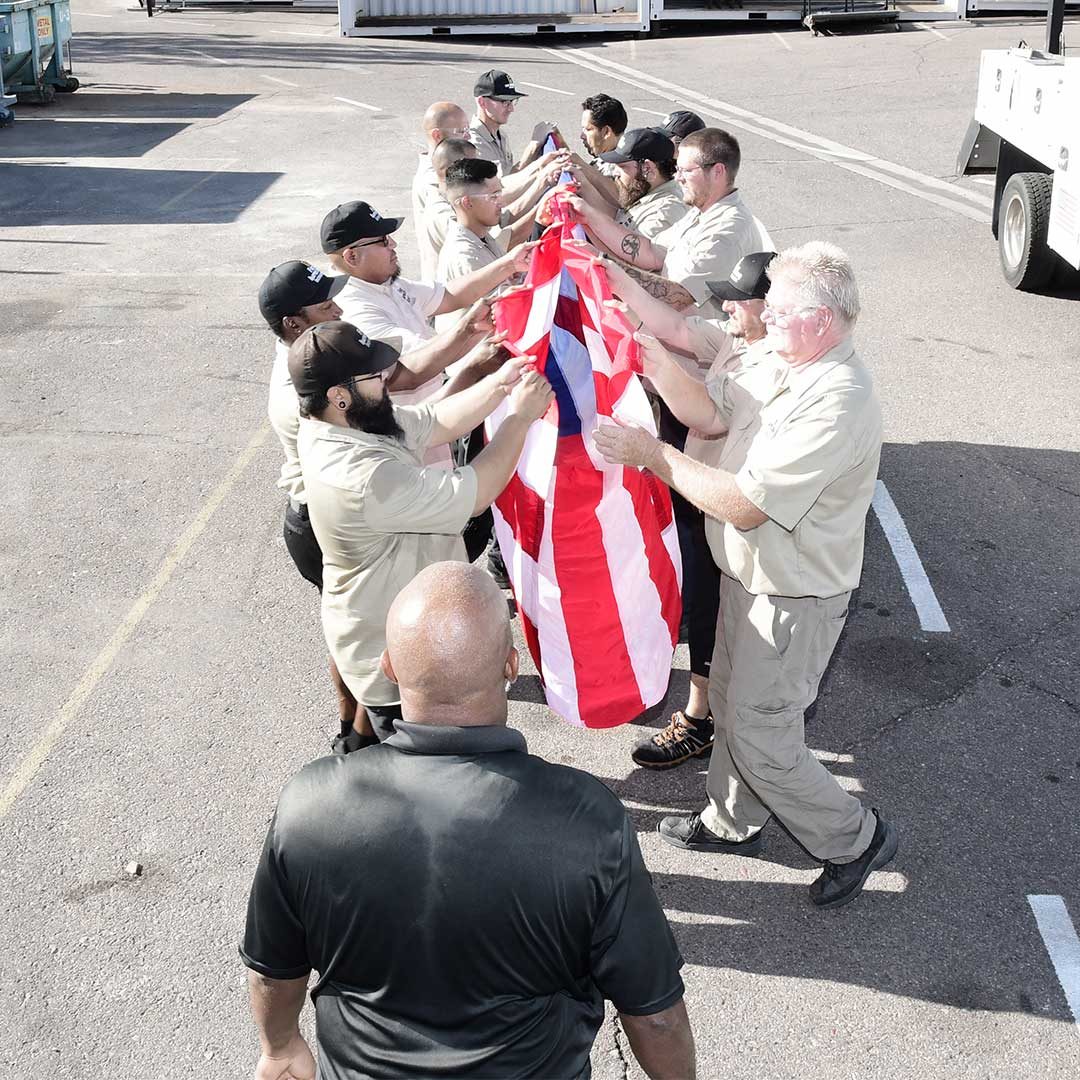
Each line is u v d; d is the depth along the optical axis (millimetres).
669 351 4473
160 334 9180
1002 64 9852
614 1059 3428
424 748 2078
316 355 3293
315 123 17141
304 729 4879
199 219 12398
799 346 3277
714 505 3357
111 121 17672
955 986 3605
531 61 21875
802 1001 3570
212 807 4430
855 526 3463
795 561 3434
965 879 4012
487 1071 2068
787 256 3307
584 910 2029
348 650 3754
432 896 2012
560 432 4008
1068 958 3693
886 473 6855
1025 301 9555
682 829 4195
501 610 2186
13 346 8969
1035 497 6562
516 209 5910
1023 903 3908
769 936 3814
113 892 4035
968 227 11445
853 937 3801
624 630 4125
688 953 3756
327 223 4430
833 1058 3385
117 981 3689
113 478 6961
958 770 4531
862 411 3287
